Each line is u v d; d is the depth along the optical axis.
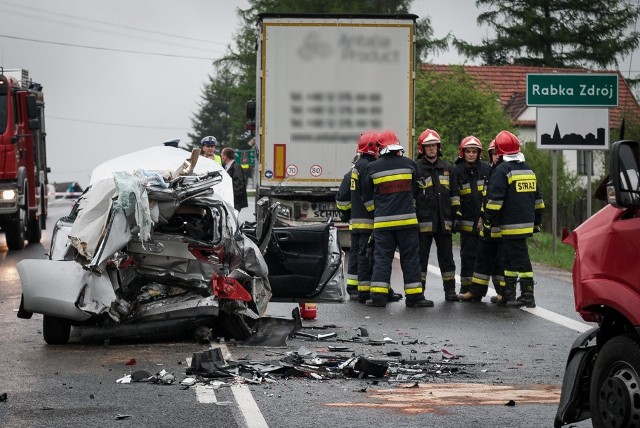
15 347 13.73
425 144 18.97
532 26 81.81
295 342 14.20
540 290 20.45
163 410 9.92
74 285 13.27
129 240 13.46
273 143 26.00
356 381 11.52
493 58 83.44
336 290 15.72
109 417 9.62
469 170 19.45
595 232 8.29
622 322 8.31
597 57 81.25
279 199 26.62
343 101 25.89
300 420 9.55
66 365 12.37
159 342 14.20
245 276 14.25
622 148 7.54
